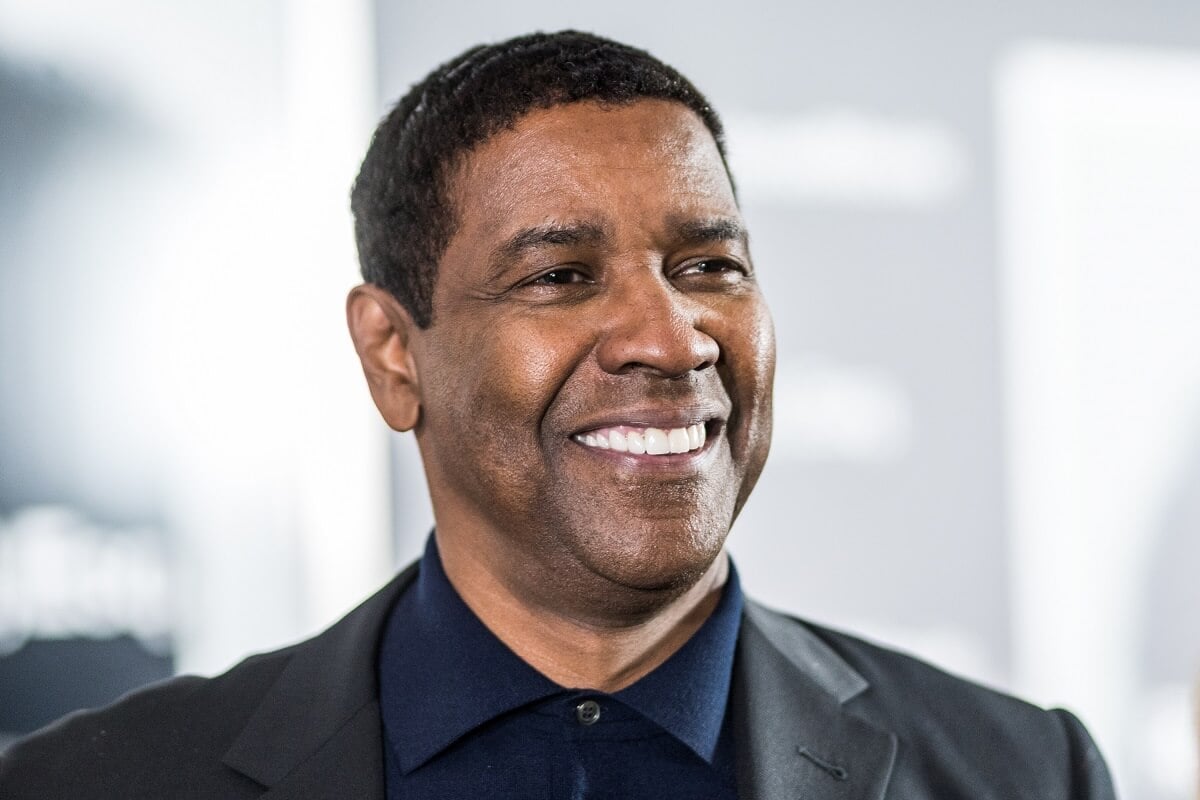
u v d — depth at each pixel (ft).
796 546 21.62
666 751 9.82
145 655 19.71
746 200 21.61
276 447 20.17
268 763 9.93
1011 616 22.09
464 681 9.89
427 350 10.38
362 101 20.56
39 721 19.36
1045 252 22.30
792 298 21.67
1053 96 22.38
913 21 22.06
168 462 19.86
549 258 9.58
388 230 10.63
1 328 19.36
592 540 9.48
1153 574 22.40
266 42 20.27
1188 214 22.59
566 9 21.15
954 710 10.92
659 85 10.07
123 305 19.77
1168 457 22.47
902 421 21.89
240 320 20.11
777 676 10.47
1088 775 10.72
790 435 21.66
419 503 20.71
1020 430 22.20
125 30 19.84
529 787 9.58
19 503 19.36
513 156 9.75
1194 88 22.58
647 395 9.41
